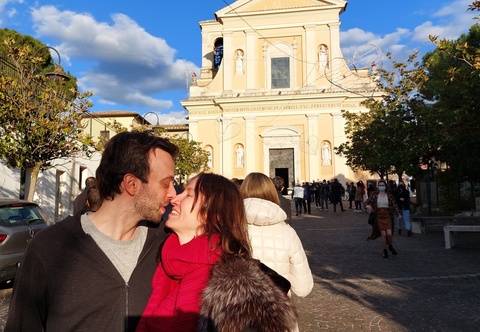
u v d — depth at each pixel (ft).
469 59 26.11
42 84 30.37
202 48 130.21
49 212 43.47
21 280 4.87
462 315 15.88
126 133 5.48
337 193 73.61
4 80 26.23
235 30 106.93
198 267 4.93
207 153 82.94
